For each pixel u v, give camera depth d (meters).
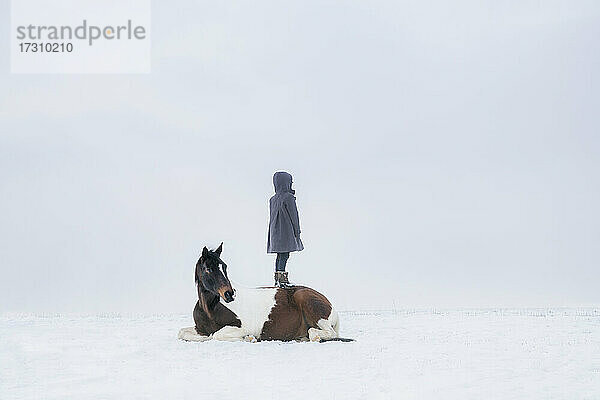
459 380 7.97
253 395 7.29
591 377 8.14
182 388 7.65
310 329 11.19
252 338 11.09
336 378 8.12
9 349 10.77
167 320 15.82
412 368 8.71
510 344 10.91
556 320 15.24
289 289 11.52
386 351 10.08
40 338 12.07
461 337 11.87
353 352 9.96
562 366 8.86
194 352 10.02
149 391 7.52
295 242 12.45
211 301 11.09
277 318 11.15
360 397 7.17
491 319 15.59
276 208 12.58
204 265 10.93
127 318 16.45
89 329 13.58
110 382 8.09
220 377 8.25
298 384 7.81
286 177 12.84
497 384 7.75
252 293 11.38
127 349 10.60
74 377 8.41
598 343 11.02
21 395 7.47
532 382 7.85
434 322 14.84
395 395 7.23
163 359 9.54
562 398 7.09
